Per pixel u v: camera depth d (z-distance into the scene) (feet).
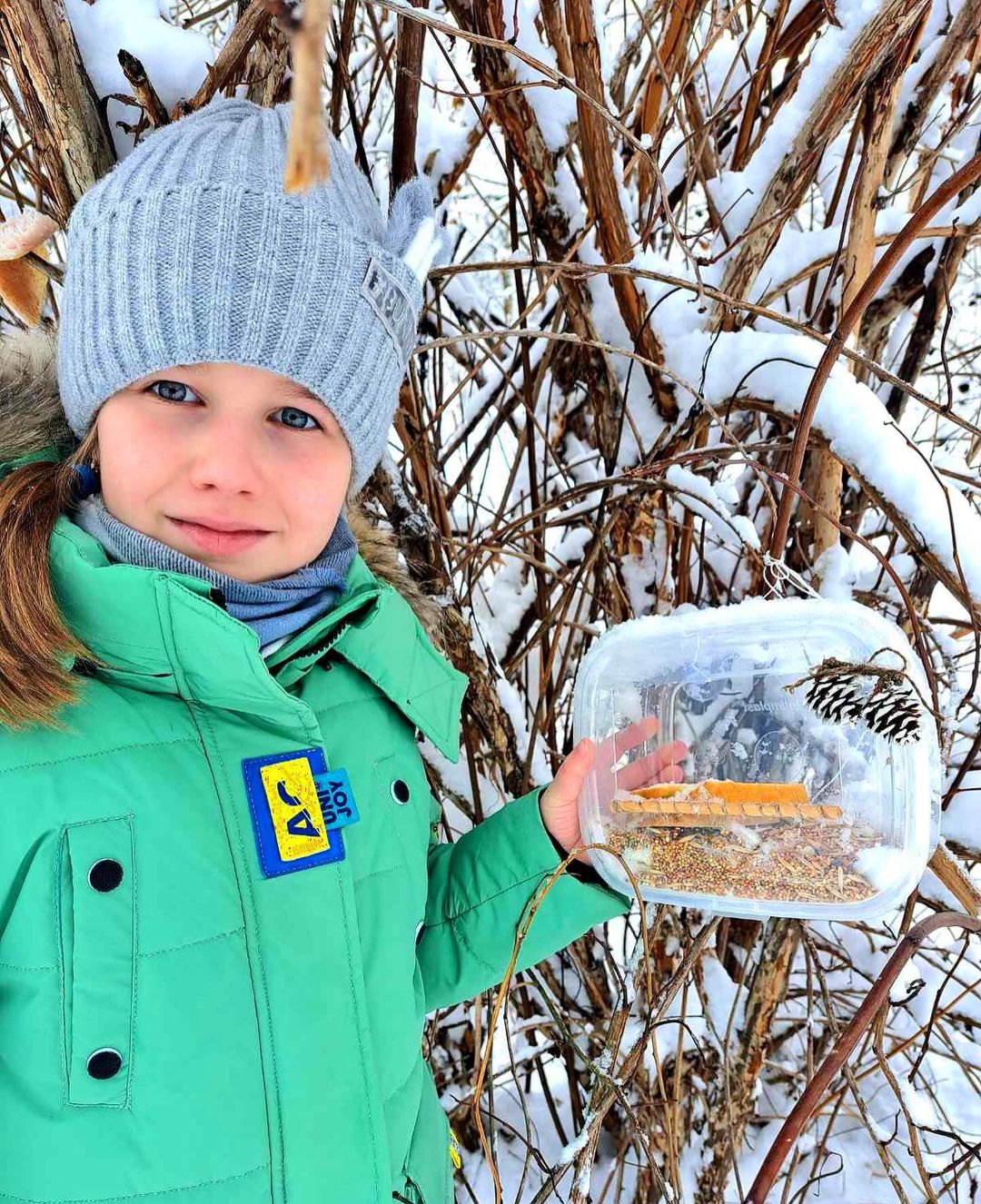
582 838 3.12
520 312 4.35
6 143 3.91
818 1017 5.00
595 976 4.91
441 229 3.25
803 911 2.63
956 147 5.19
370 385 2.85
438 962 3.29
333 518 2.87
